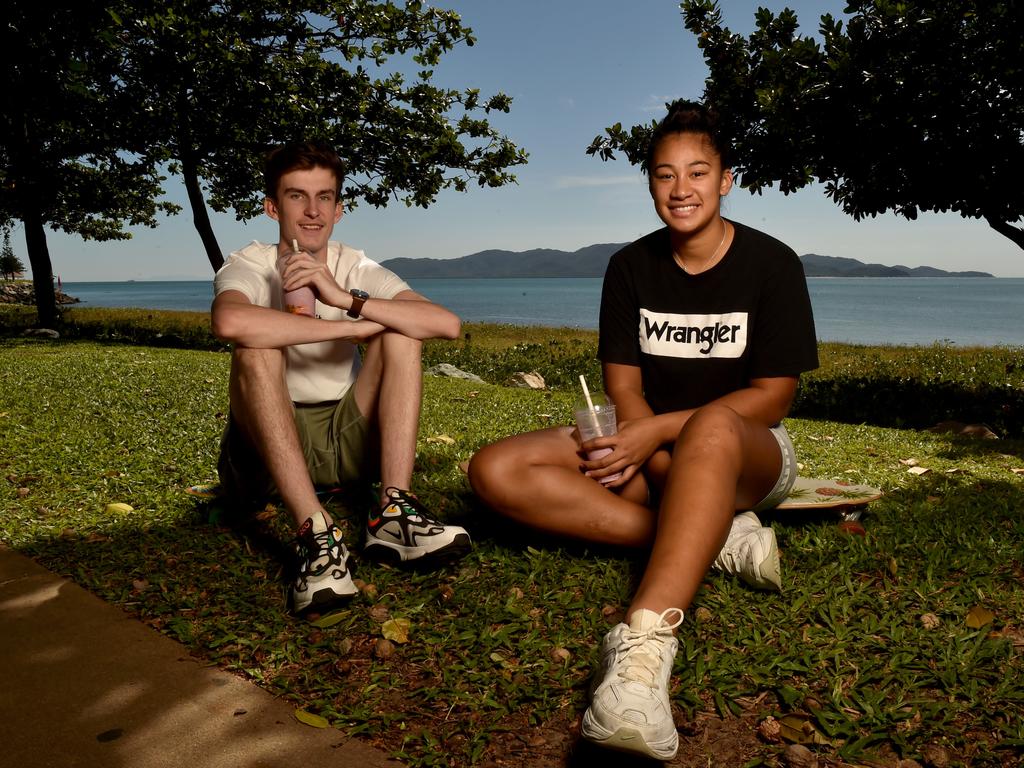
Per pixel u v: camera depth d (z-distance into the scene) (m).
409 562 2.68
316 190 2.81
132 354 11.51
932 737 1.79
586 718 1.67
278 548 3.02
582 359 11.98
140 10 14.35
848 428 6.43
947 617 2.38
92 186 19.52
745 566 2.46
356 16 15.73
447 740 1.83
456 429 5.61
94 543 3.10
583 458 2.72
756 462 2.36
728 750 1.77
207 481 4.01
